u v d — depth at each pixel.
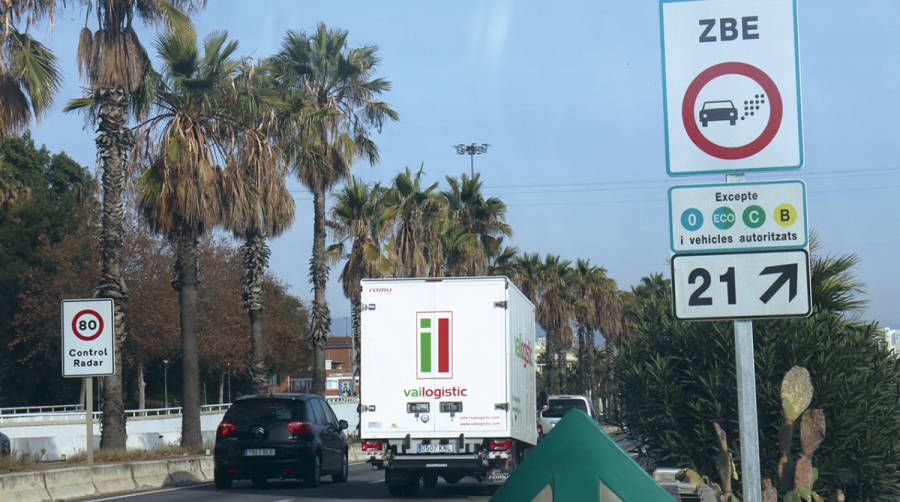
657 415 9.77
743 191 5.41
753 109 5.42
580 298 81.00
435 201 52.12
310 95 50.75
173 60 31.12
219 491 21.56
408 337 19.02
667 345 10.17
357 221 49.66
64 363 20.52
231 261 78.62
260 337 37.91
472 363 18.86
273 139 41.59
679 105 5.48
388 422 18.89
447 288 19.05
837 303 10.13
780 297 5.32
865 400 9.41
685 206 5.45
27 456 21.55
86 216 76.19
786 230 5.35
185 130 30.59
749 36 5.45
